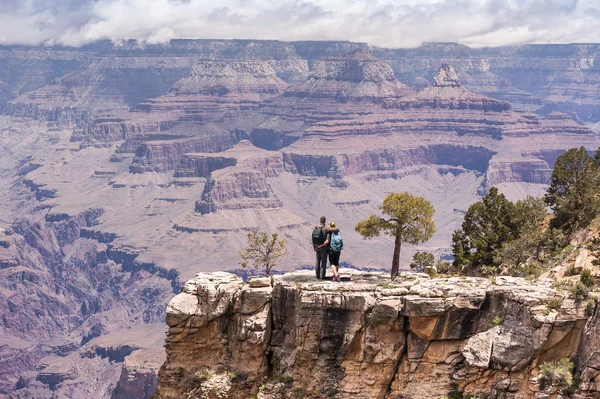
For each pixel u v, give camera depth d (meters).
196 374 56.75
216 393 55.84
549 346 51.06
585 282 53.25
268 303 56.97
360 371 54.56
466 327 53.19
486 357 52.09
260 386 56.16
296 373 55.66
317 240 58.03
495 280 55.19
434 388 53.28
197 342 57.25
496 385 51.88
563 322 50.53
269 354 56.94
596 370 49.25
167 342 57.28
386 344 54.22
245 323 56.41
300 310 55.34
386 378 54.25
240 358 56.88
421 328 53.25
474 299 52.88
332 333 54.97
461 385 52.84
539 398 50.38
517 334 51.56
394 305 53.56
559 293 51.72
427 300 52.94
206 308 56.75
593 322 49.97
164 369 57.28
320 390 54.94
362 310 54.25
